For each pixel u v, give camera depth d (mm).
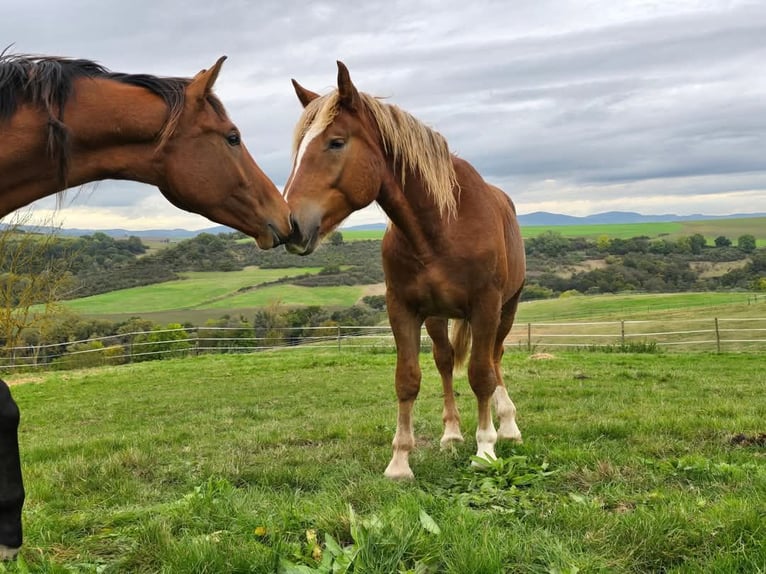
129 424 8383
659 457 4617
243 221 3152
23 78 2684
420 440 5727
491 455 4508
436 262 4199
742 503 3100
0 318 20891
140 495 4215
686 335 24625
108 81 2879
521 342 22312
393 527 2762
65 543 3129
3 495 2594
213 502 3514
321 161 3791
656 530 2818
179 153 2938
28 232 21172
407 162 4023
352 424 6543
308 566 2596
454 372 5660
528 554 2666
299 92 4262
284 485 4230
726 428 5320
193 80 3039
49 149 2678
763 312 28203
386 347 19438
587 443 5062
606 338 26625
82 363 20047
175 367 16844
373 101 4027
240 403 9648
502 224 4719
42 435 7883
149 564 2816
